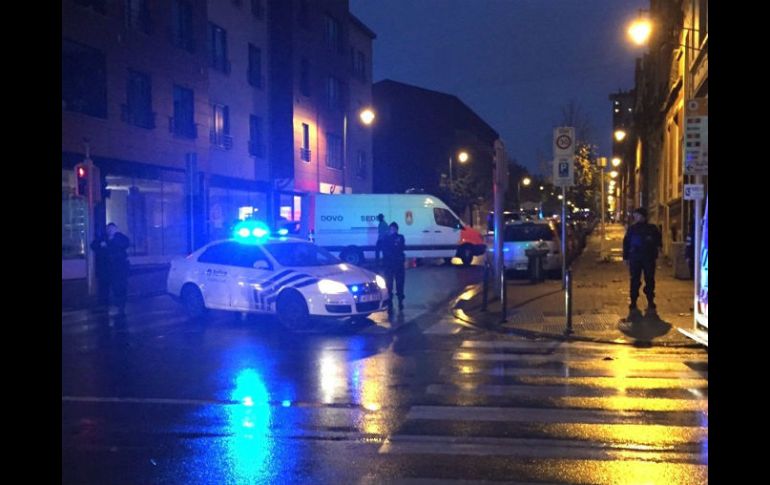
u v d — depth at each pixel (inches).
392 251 568.7
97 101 885.2
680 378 326.0
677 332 444.5
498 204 666.2
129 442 235.8
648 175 1526.8
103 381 328.5
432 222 1083.3
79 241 864.3
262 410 274.7
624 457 214.2
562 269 759.7
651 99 1401.3
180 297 542.6
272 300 489.4
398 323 515.2
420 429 246.7
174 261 557.0
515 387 309.9
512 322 496.4
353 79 1787.6
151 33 989.2
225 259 527.2
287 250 521.3
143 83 981.8
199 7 1107.3
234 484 197.2
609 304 572.7
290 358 383.2
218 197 1207.6
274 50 1393.9
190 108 1093.1
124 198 957.2
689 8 837.8
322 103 1571.1
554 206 2197.3
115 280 577.3
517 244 800.9
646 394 294.4
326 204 1081.4
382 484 195.2
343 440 235.1
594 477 197.8
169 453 224.2
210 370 353.1
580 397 290.2
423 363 366.6
